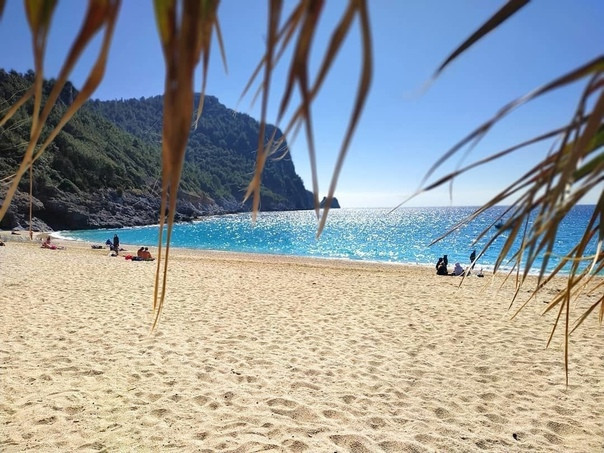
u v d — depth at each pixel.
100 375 5.05
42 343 6.14
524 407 4.64
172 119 0.39
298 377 5.25
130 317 7.86
